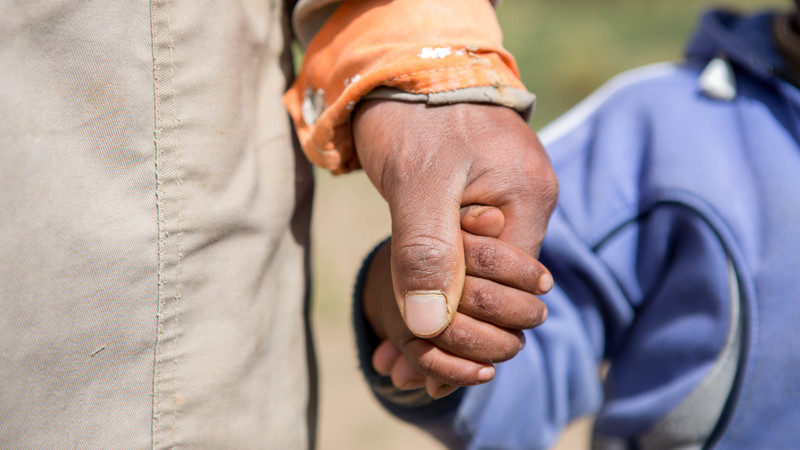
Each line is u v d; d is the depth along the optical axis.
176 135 0.77
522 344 0.76
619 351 0.94
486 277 0.75
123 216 0.76
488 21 0.79
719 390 0.89
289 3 0.84
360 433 1.92
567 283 0.92
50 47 0.75
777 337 0.88
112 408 0.76
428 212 0.75
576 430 1.97
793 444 0.88
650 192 0.92
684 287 0.91
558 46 3.81
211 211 0.78
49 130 0.75
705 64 0.97
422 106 0.77
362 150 0.78
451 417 0.89
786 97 0.92
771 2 4.09
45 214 0.75
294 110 0.81
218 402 0.79
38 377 0.75
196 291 0.78
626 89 0.97
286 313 0.83
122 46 0.76
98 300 0.76
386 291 0.81
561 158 0.95
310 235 0.85
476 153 0.76
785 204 0.89
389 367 0.83
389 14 0.78
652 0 4.32
